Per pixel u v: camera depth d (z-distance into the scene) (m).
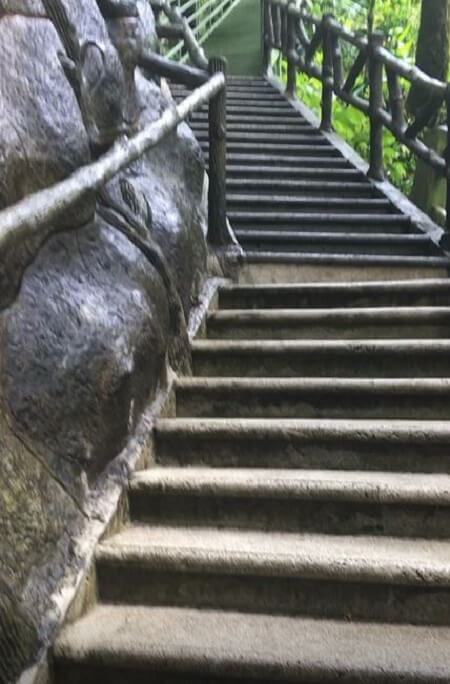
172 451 3.28
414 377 3.84
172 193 4.36
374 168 7.23
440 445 3.08
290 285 4.66
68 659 2.22
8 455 2.28
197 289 4.43
